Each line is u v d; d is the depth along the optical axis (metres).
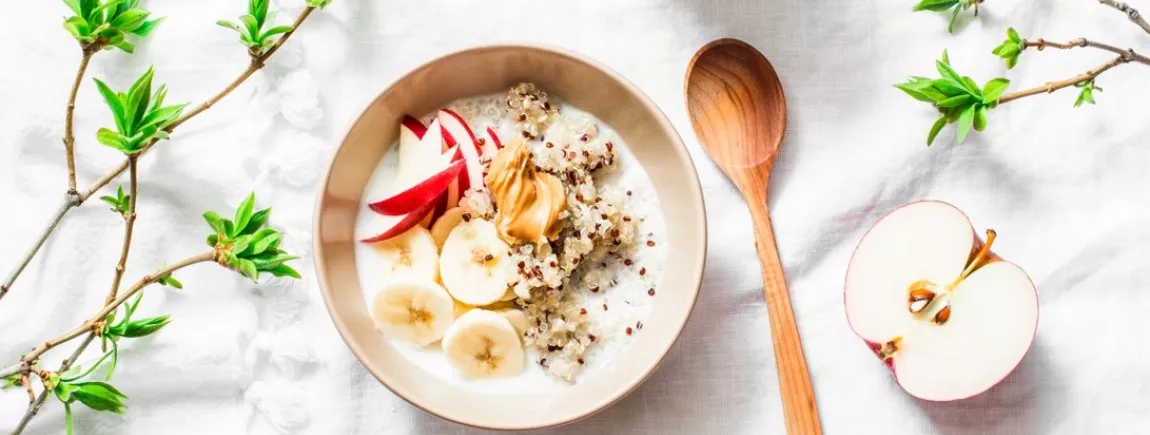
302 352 0.56
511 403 0.54
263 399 0.56
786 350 0.55
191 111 0.55
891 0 0.57
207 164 0.56
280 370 0.56
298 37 0.56
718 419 0.57
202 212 0.56
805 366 0.55
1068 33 0.57
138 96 0.49
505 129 0.56
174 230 0.56
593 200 0.54
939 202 0.54
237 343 0.56
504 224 0.53
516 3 0.57
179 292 0.56
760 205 0.56
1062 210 0.57
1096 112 0.57
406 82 0.53
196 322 0.56
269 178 0.56
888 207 0.57
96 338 0.56
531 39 0.57
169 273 0.51
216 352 0.56
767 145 0.56
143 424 0.56
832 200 0.57
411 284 0.53
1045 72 0.57
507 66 0.54
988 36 0.57
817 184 0.57
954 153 0.57
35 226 0.56
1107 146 0.57
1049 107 0.57
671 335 0.52
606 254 0.55
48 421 0.56
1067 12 0.57
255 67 0.53
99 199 0.56
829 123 0.57
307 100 0.56
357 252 0.55
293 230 0.56
